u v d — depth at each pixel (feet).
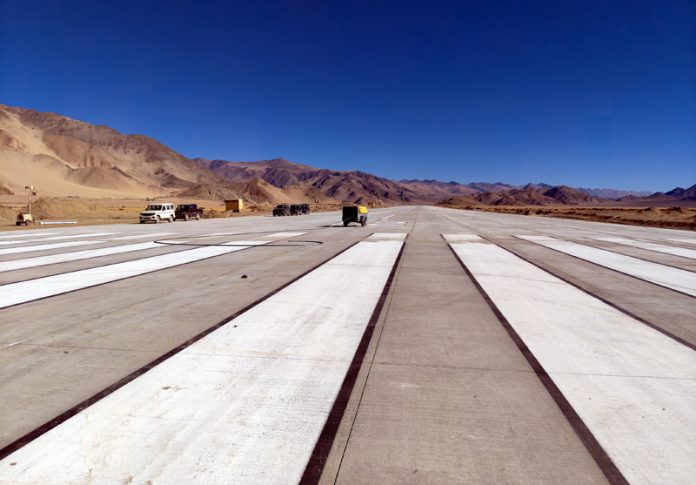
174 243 68.49
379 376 16.83
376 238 76.02
